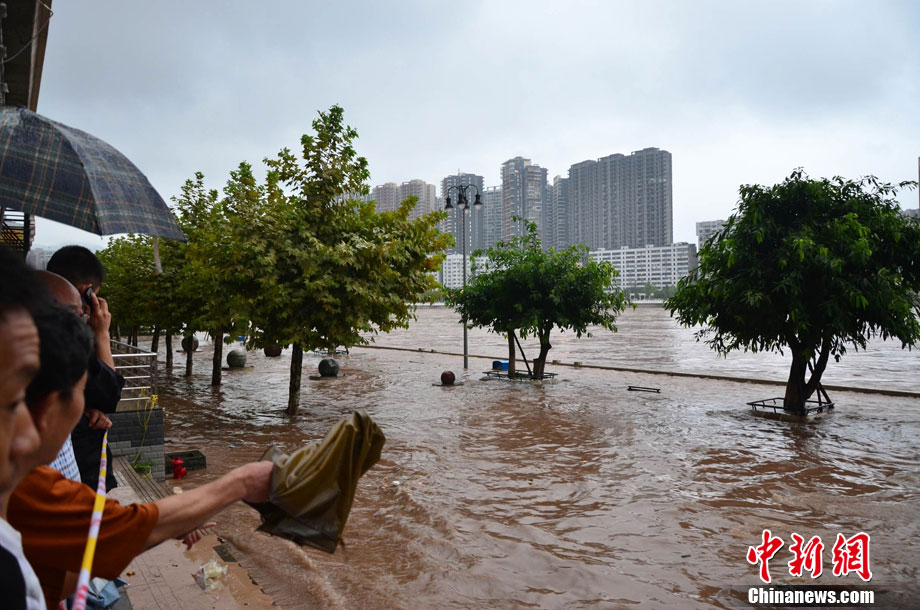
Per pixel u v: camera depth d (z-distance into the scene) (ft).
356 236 54.90
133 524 3.91
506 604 20.29
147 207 9.75
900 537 26.43
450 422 54.65
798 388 57.67
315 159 56.54
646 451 43.39
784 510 30.42
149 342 164.86
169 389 76.02
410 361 115.14
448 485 34.81
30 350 2.86
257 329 58.85
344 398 69.26
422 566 23.24
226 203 73.31
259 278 52.80
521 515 29.63
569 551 25.08
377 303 54.95
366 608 19.76
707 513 29.91
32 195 8.74
